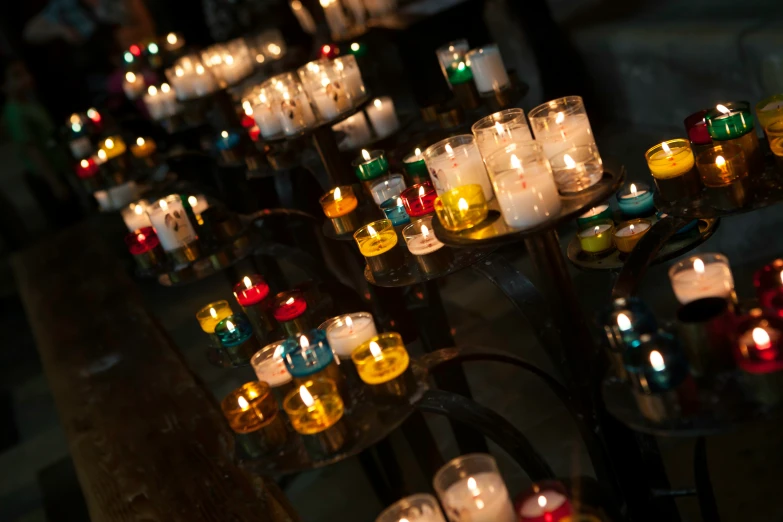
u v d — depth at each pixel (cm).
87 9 761
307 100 302
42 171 768
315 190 410
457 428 257
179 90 430
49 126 757
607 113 514
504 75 288
